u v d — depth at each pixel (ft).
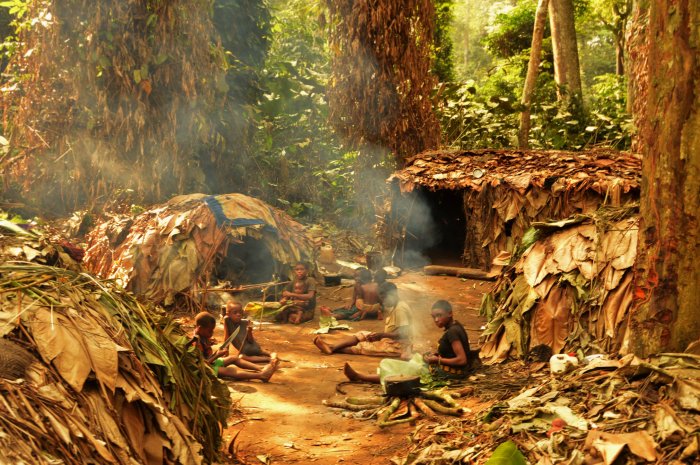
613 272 20.16
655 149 14.34
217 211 30.68
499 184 36.52
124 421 11.05
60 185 40.16
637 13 50.88
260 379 21.06
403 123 43.68
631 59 55.72
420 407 17.83
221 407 14.42
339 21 42.91
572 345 20.35
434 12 43.91
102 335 11.48
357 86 43.14
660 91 14.12
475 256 39.37
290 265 31.22
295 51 57.62
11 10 37.73
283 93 48.06
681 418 12.15
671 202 14.17
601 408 13.73
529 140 59.57
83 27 36.14
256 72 47.70
